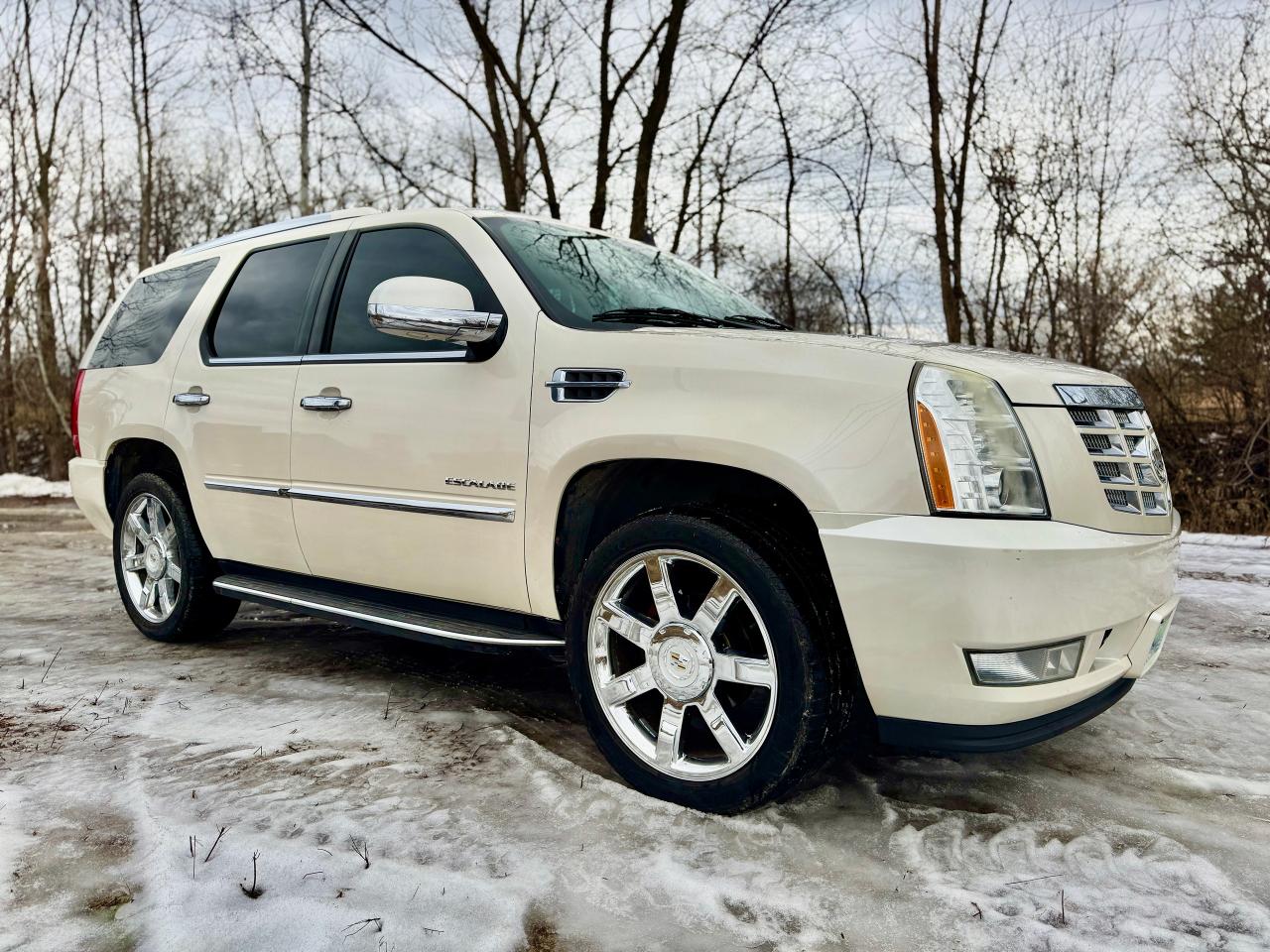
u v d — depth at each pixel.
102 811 2.23
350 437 3.08
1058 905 1.89
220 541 3.70
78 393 4.46
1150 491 2.42
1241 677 3.60
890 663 2.09
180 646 4.00
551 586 2.65
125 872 1.94
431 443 2.85
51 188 15.48
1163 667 3.75
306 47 11.70
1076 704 2.23
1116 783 2.56
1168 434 10.56
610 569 2.45
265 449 3.39
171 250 17.52
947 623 2.01
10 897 1.83
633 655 2.63
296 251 3.62
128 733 2.80
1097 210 11.50
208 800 2.29
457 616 2.96
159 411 3.89
